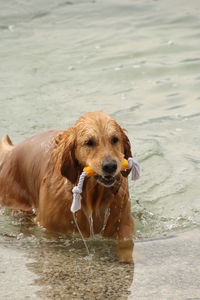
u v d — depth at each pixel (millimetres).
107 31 20438
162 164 13391
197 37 19391
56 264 9688
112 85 17078
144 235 10836
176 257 9875
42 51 19297
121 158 10016
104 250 10305
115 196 10523
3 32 21016
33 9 22938
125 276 9250
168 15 21266
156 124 15070
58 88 16969
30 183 11828
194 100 16109
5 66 18359
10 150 12719
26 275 9258
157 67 17766
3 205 12383
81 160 10180
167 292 8727
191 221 11328
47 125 15023
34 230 11141
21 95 16625
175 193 12367
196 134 14602
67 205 10578
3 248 10312
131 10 22047
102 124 10039
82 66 18172
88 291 8758
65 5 23125
